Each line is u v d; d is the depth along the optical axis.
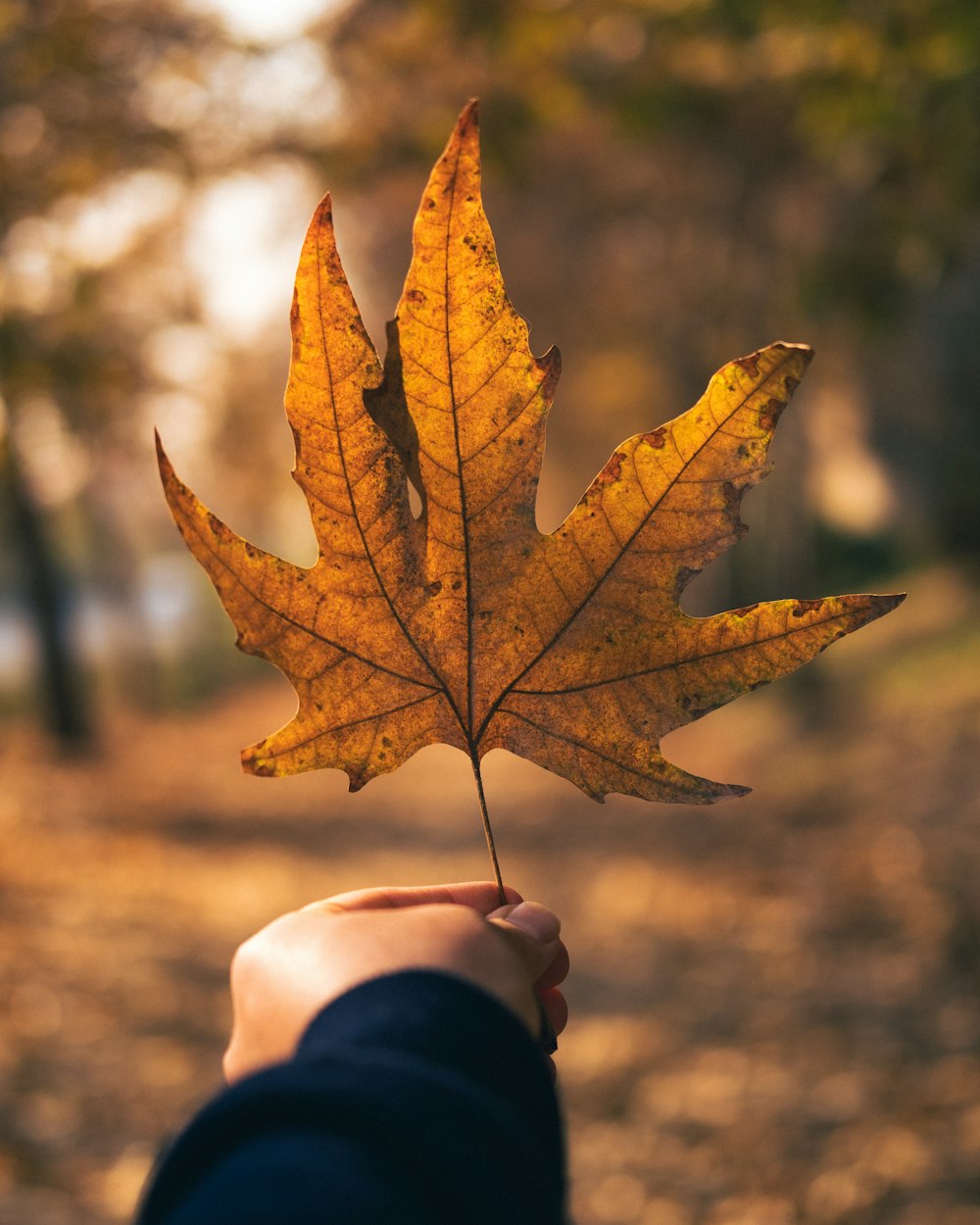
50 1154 4.58
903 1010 5.64
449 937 0.72
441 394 0.86
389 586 0.89
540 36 5.11
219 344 8.35
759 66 4.72
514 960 0.73
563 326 15.05
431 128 6.10
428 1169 0.48
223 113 6.32
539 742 0.91
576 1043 6.21
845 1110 4.74
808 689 13.32
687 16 4.30
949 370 14.37
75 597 27.53
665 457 0.87
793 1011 5.90
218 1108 0.50
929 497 16.14
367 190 6.62
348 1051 0.54
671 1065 5.61
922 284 5.30
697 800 0.90
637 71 5.08
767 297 10.94
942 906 6.85
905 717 11.62
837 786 10.50
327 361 0.85
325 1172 0.46
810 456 15.97
